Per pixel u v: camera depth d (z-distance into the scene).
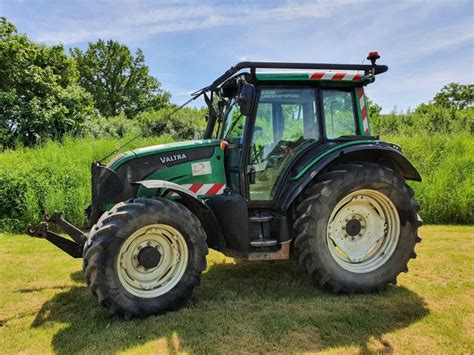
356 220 3.70
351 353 2.56
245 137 3.62
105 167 3.64
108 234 2.88
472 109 16.30
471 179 7.47
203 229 3.38
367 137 3.87
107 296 2.88
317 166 3.50
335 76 3.69
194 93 4.25
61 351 2.60
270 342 2.69
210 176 3.82
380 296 3.48
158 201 3.10
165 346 2.64
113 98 37.25
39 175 6.89
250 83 3.54
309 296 3.49
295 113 3.77
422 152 9.16
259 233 3.60
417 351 2.57
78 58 36.31
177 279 3.17
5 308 3.30
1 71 12.17
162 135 11.70
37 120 11.61
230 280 3.93
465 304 3.28
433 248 5.01
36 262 4.57
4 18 12.53
